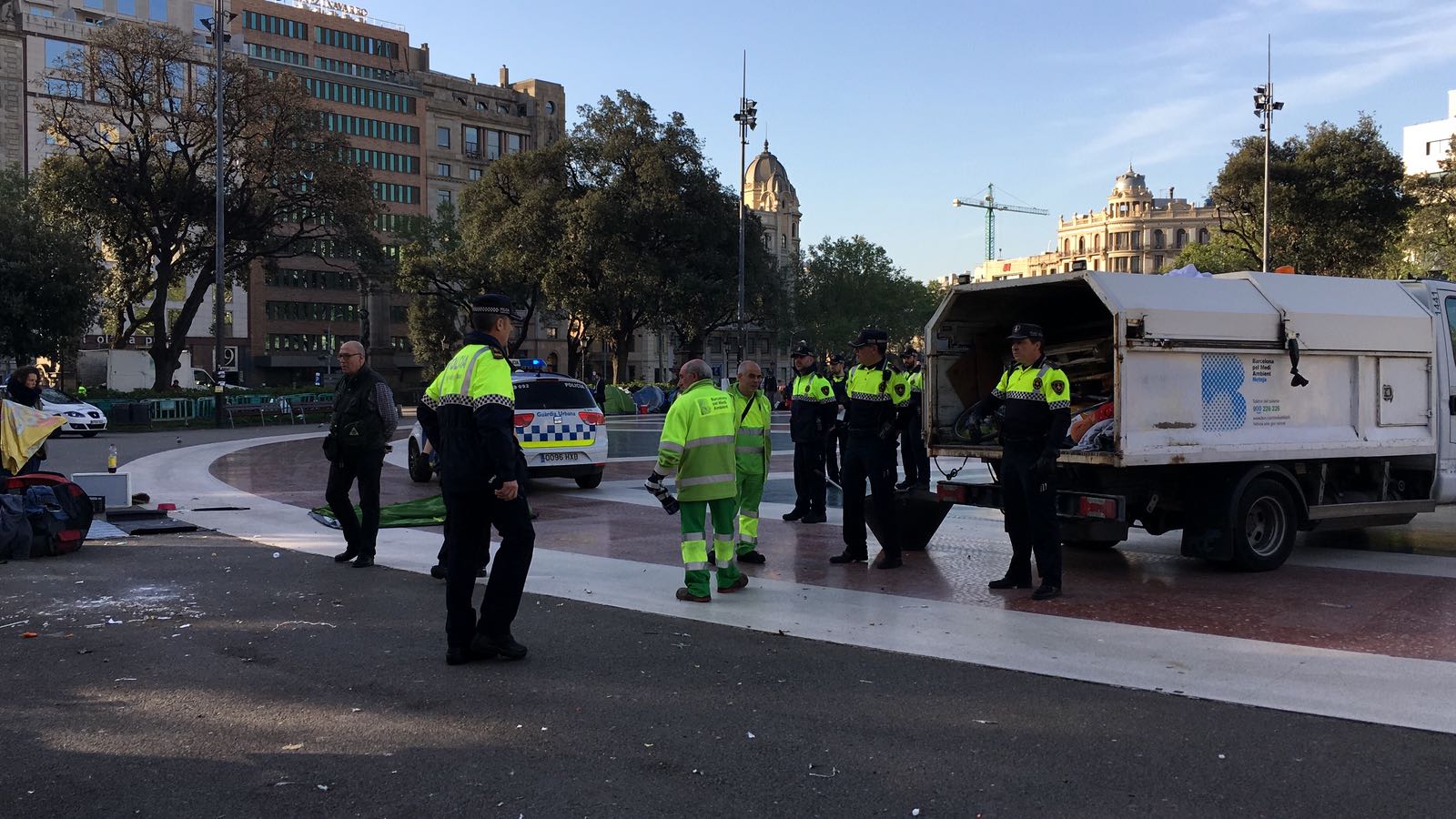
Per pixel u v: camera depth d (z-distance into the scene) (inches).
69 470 649.6
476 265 1884.8
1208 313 299.6
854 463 327.9
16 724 174.9
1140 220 5511.8
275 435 1130.0
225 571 320.8
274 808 141.1
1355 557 347.6
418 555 351.6
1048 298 348.5
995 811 140.4
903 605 270.5
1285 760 158.7
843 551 358.6
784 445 901.2
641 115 1786.4
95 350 1701.5
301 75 3164.4
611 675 205.8
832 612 262.8
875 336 322.0
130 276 1630.2
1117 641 231.5
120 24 1485.0
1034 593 276.7
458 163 3619.6
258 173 1531.7
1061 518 300.2
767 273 1957.4
